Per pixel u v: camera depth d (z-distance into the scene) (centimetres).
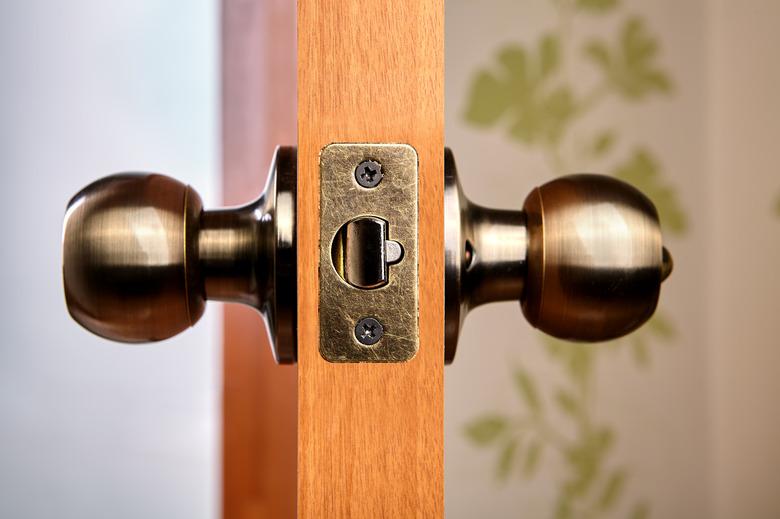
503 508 108
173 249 28
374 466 23
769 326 110
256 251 29
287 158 29
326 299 23
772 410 110
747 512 110
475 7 108
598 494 109
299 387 23
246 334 82
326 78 23
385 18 23
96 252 28
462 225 28
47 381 97
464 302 30
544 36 108
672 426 109
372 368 23
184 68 98
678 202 109
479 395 107
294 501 49
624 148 109
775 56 110
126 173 30
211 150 98
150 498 99
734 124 110
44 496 97
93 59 97
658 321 110
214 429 100
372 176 23
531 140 108
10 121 96
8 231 96
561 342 108
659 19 109
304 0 23
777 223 110
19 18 96
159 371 99
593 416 108
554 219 30
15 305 96
